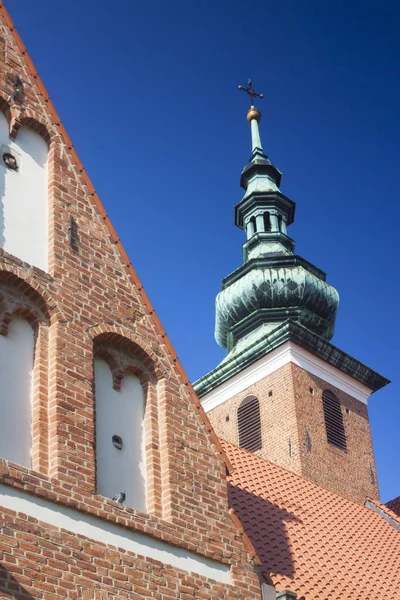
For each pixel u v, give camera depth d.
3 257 14.97
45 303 15.12
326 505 26.31
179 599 14.34
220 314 43.72
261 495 24.02
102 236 17.05
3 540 12.34
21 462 13.59
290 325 37.47
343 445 37.12
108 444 15.15
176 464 15.73
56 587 12.64
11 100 17.08
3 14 17.97
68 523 13.35
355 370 39.53
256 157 49.09
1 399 13.88
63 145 17.52
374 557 23.92
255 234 45.16
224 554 15.59
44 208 16.53
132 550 14.07
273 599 16.06
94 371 15.61
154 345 16.70
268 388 37.62
